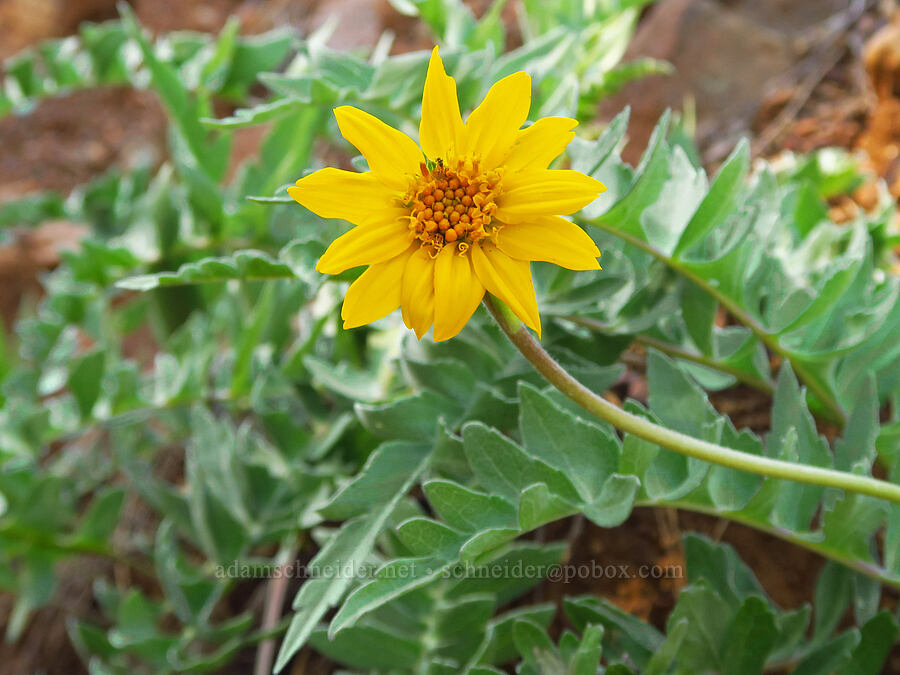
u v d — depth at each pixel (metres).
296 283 0.33
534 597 0.30
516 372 0.24
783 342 0.24
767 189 0.25
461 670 0.25
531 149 0.16
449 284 0.15
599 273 0.24
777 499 0.21
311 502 0.29
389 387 0.27
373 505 0.21
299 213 0.25
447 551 0.18
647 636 0.23
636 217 0.22
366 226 0.15
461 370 0.23
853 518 0.21
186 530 0.31
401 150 0.16
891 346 0.24
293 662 0.32
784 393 0.22
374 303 0.15
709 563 0.24
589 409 0.17
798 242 0.31
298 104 0.24
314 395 0.31
